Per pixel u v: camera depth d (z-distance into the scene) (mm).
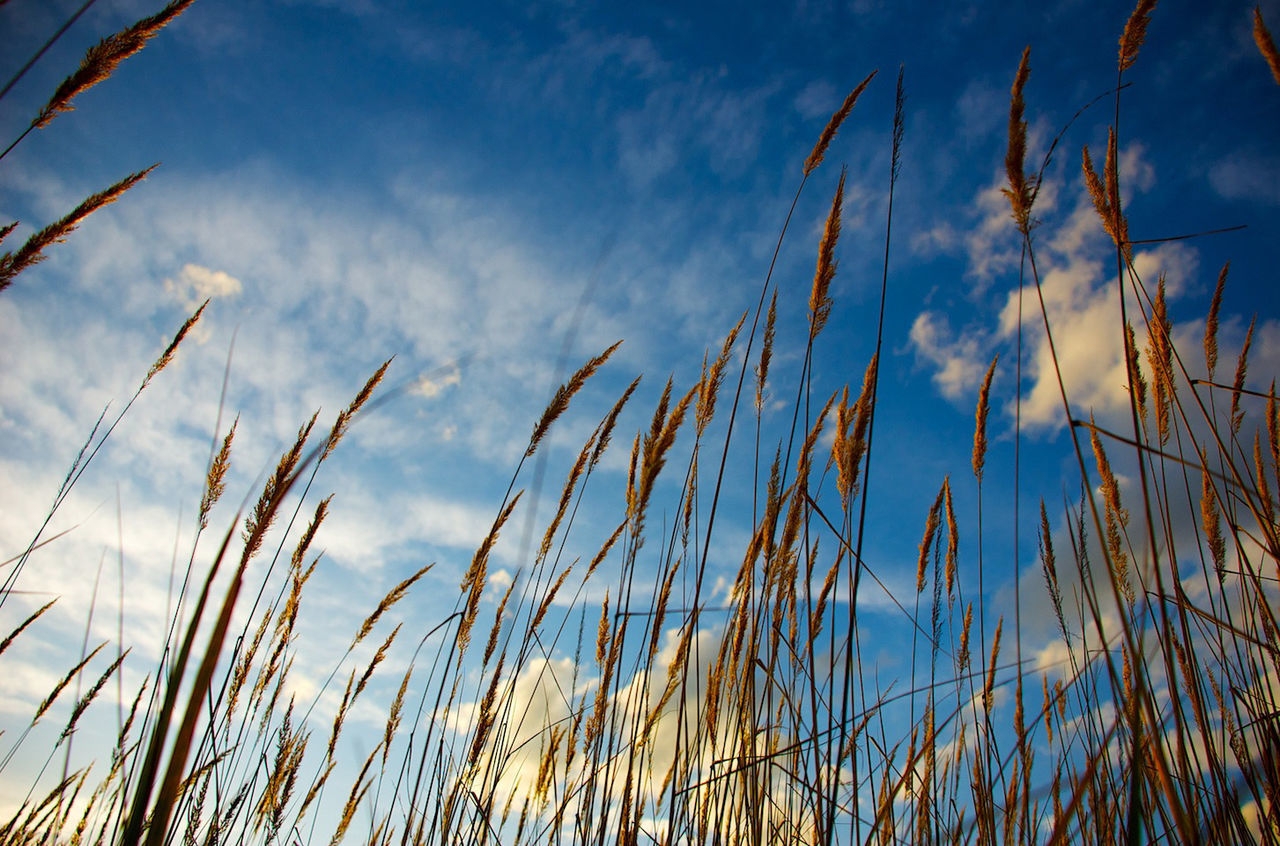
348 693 1587
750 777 1185
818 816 999
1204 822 947
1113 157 947
